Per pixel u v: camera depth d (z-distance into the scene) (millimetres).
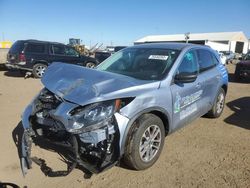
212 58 6348
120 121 3729
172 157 4684
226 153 4910
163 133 4414
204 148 5086
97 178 3996
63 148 4035
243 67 15086
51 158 4461
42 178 3959
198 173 4199
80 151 3744
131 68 5082
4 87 11070
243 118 7047
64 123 3631
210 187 3844
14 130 5680
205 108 5918
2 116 6688
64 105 3744
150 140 4195
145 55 5277
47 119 3910
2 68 17734
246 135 5828
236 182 3979
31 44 14391
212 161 4594
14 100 8617
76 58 15695
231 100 9523
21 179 3924
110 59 5660
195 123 6465
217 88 6297
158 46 5531
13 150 4750
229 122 6633
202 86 5508
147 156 4184
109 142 3715
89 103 3607
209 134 5801
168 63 4875
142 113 3988
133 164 4035
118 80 4035
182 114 4898
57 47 15102
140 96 3965
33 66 14359
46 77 4316
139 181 3943
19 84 12047
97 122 3580
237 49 73938
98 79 4008
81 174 4086
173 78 4656
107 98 3662
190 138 5547
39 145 4832
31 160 4090
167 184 3893
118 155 3795
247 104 8859
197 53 5680
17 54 14172
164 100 4332
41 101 4172
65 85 3994
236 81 15633
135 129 3922
